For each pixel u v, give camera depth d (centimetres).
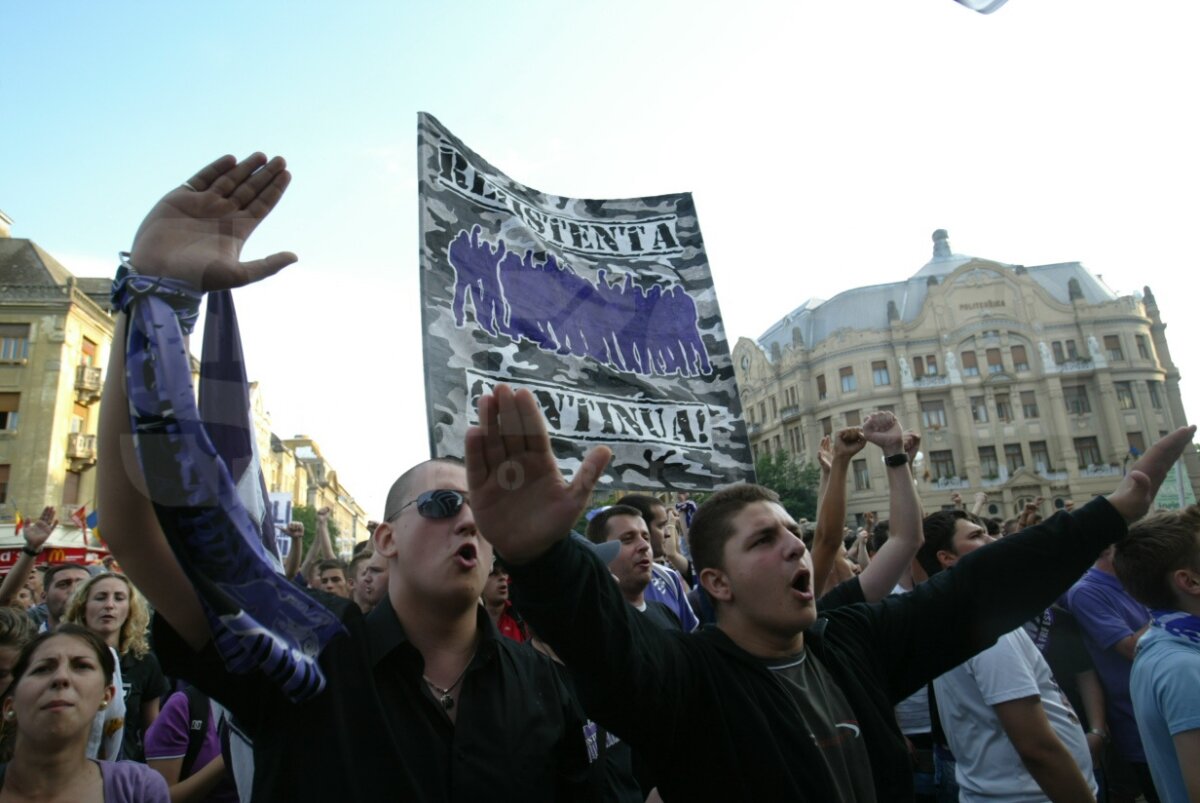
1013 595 206
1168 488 771
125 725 375
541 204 387
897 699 211
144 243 133
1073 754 298
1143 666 241
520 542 133
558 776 195
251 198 140
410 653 184
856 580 282
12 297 2516
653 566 454
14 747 248
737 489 211
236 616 139
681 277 411
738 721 175
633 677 152
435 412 307
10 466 2414
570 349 360
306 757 162
